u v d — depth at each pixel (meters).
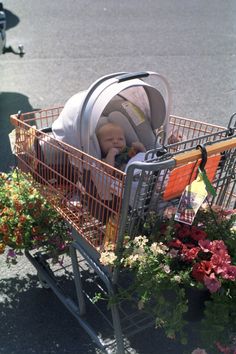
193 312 2.48
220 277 2.24
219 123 5.90
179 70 7.84
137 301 2.74
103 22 10.82
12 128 5.68
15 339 2.87
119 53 8.66
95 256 2.61
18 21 10.66
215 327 2.24
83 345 2.84
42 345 2.84
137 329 2.70
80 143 2.56
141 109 3.05
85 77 7.39
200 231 2.55
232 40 9.68
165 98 3.02
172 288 2.27
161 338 2.86
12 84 7.09
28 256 3.19
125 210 2.29
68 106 2.70
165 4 12.81
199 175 2.32
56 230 3.02
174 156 2.30
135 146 2.97
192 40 9.61
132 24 10.73
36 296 3.19
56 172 2.78
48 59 8.20
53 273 3.25
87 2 12.75
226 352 2.34
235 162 2.66
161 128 3.05
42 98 6.59
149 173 2.24
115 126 2.92
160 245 2.33
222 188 2.77
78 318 2.89
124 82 2.55
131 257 2.30
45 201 3.03
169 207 2.56
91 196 2.55
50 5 12.26
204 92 6.91
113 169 2.32
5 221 3.01
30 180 3.07
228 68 8.00
